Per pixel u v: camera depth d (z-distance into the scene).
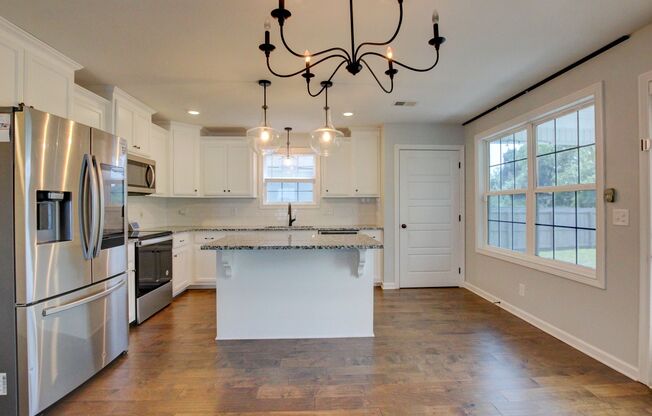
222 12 2.01
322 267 3.03
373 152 4.98
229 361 2.56
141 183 3.59
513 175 3.77
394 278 4.75
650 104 2.14
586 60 2.60
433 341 2.91
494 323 3.34
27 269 1.83
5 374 1.82
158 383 2.25
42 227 1.95
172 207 5.20
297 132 5.31
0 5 1.91
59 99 2.52
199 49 2.48
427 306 3.89
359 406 2.00
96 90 3.21
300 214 5.36
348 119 4.50
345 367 2.46
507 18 2.09
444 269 4.80
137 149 3.64
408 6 1.96
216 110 4.02
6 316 1.83
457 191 4.79
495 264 3.99
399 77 3.02
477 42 2.39
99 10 1.98
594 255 2.66
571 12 2.02
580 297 2.71
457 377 2.31
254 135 2.97
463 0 1.90
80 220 2.16
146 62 2.69
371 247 2.71
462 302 4.05
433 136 4.76
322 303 3.04
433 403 2.02
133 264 3.28
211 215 5.29
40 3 1.90
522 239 3.60
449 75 2.97
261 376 2.34
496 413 1.93
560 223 3.03
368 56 2.60
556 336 2.96
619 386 2.18
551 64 2.75
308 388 2.19
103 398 2.08
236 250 2.86
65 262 2.05
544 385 2.20
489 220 4.30
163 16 2.05
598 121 2.49
